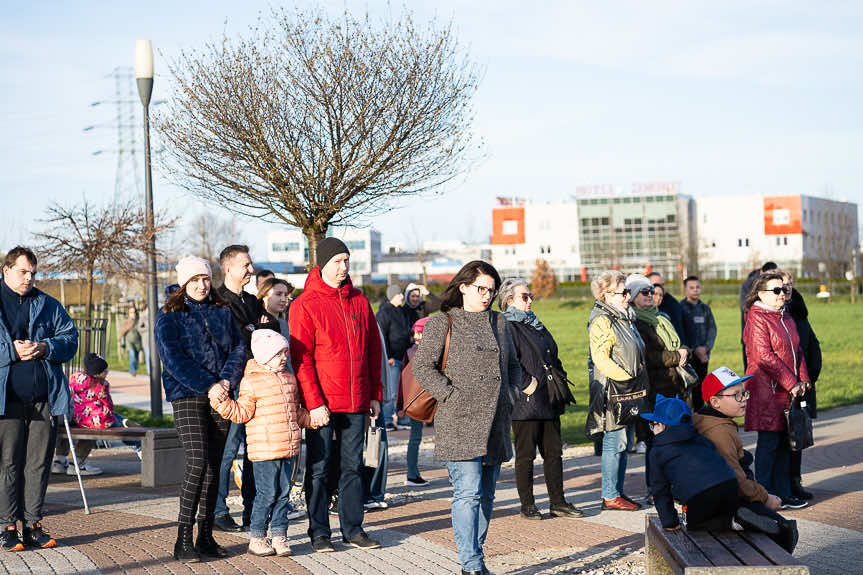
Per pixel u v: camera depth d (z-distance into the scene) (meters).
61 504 8.55
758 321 8.00
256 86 11.54
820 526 7.27
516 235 136.62
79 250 14.79
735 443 5.27
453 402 5.63
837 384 20.28
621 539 6.99
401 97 11.75
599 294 8.15
